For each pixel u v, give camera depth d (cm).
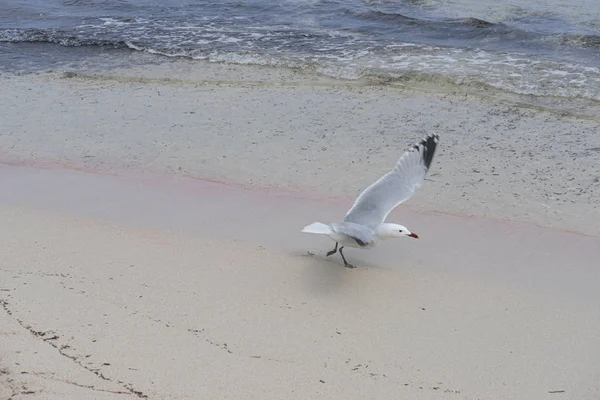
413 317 698
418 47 1638
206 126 1227
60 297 717
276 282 757
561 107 1305
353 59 1570
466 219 918
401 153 1105
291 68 1540
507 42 1650
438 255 830
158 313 695
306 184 1013
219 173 1052
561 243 855
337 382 600
